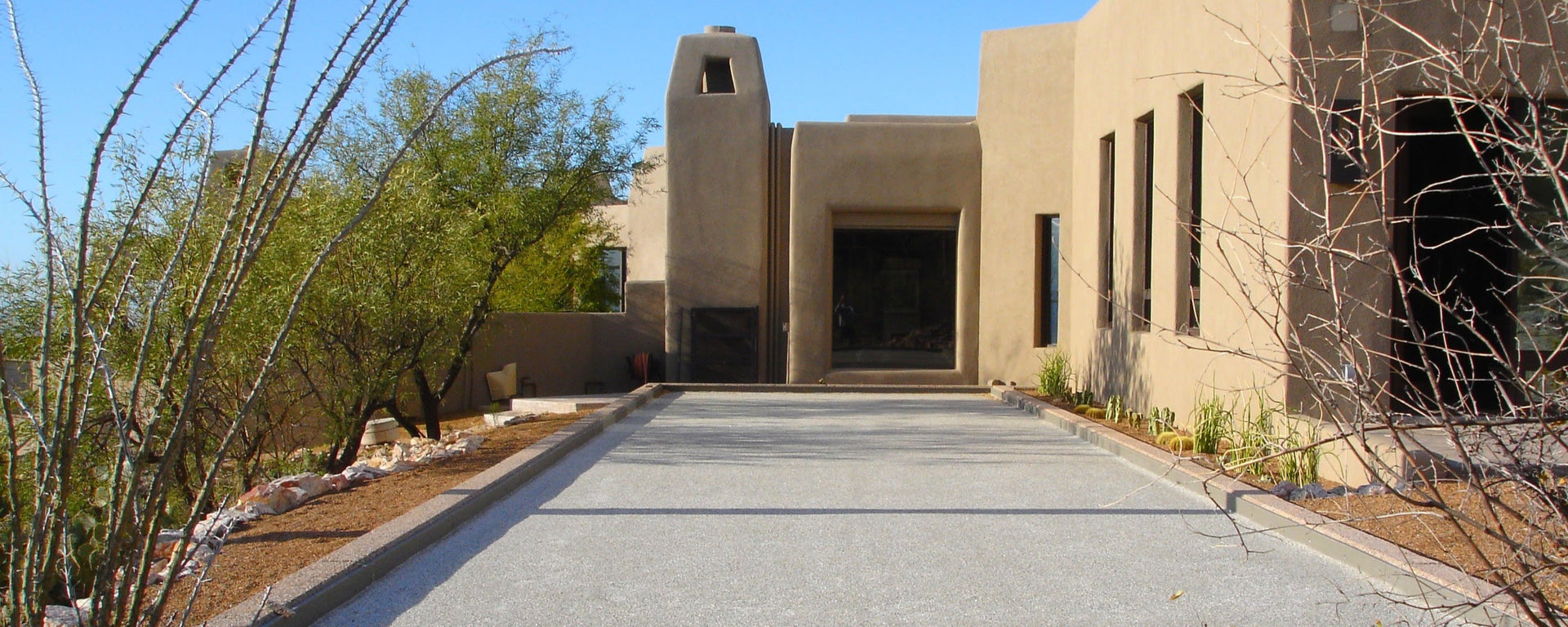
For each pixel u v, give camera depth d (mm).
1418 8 8406
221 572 5828
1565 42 8078
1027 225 17672
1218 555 6273
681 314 19500
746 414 14000
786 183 20094
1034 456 10148
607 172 16969
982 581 5816
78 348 3703
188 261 9453
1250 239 8664
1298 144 8438
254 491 7945
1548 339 9156
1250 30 9328
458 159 15398
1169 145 11508
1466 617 4863
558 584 5789
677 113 19656
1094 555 6328
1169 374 11477
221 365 9977
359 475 9031
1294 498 7172
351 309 11219
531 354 21312
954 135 18891
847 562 6227
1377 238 8469
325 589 5289
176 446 3742
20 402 3779
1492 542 5621
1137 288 12930
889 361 19266
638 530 7027
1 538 4258
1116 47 13664
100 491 8375
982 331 18078
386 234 11477
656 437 11562
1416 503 3906
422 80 15570
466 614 5273
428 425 14867
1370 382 4211
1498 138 4125
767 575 5957
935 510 7602
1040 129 17531
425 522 6711
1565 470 4414
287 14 3697
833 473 9180
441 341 12180
